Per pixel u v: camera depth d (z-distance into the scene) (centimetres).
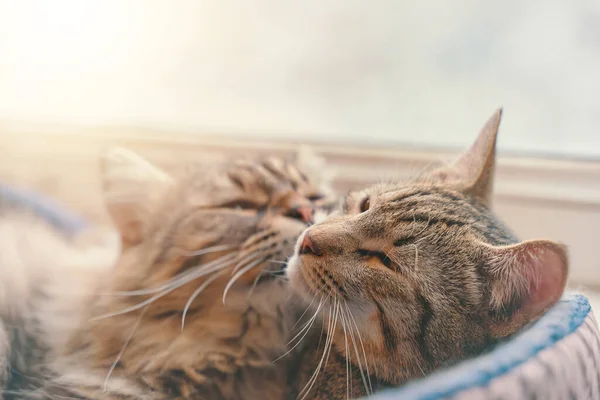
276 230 41
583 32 55
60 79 69
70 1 66
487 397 29
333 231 37
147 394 39
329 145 62
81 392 39
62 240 54
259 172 45
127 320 41
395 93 62
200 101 67
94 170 69
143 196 43
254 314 41
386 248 36
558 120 57
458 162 42
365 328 36
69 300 44
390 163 59
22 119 70
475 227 36
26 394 40
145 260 42
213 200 43
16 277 45
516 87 58
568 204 55
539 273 33
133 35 66
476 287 35
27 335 44
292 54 64
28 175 70
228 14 63
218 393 40
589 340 33
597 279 54
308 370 39
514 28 57
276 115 66
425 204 37
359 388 36
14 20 67
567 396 31
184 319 41
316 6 61
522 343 32
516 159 56
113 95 69
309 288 37
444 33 59
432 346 35
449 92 60
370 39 61
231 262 41
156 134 67
